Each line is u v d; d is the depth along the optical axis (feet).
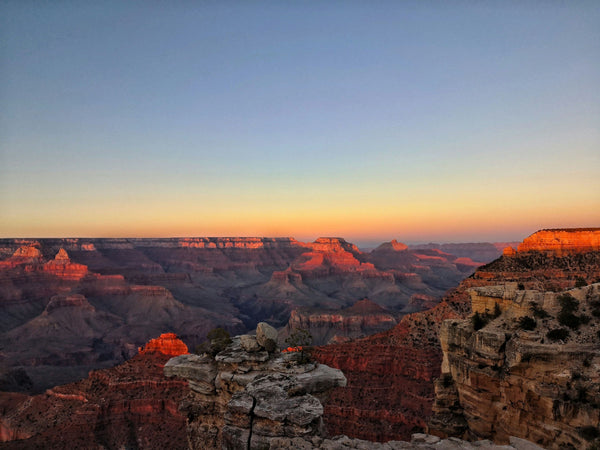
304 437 75.97
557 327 115.55
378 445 71.10
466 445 70.54
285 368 123.85
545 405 109.70
